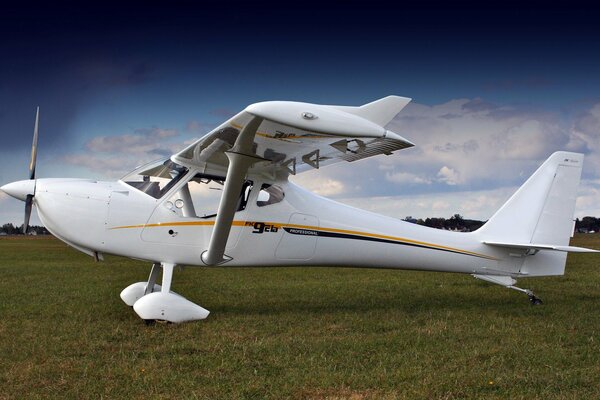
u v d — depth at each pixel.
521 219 7.62
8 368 4.26
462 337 5.38
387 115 5.24
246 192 6.61
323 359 4.53
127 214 6.25
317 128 4.70
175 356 4.59
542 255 7.68
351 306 7.44
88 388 3.76
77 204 6.21
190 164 6.41
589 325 6.03
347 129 4.75
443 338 5.33
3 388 3.77
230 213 5.87
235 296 8.39
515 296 8.41
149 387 3.78
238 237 6.54
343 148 5.77
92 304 7.34
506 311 6.96
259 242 6.62
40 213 6.35
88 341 5.12
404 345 5.05
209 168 6.46
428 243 7.29
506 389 3.78
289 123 4.66
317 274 11.91
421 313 6.77
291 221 6.73
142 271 12.45
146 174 6.49
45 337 5.31
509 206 7.64
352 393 3.70
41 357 4.57
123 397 3.59
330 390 3.75
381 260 7.17
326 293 8.80
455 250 7.39
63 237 6.27
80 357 4.59
